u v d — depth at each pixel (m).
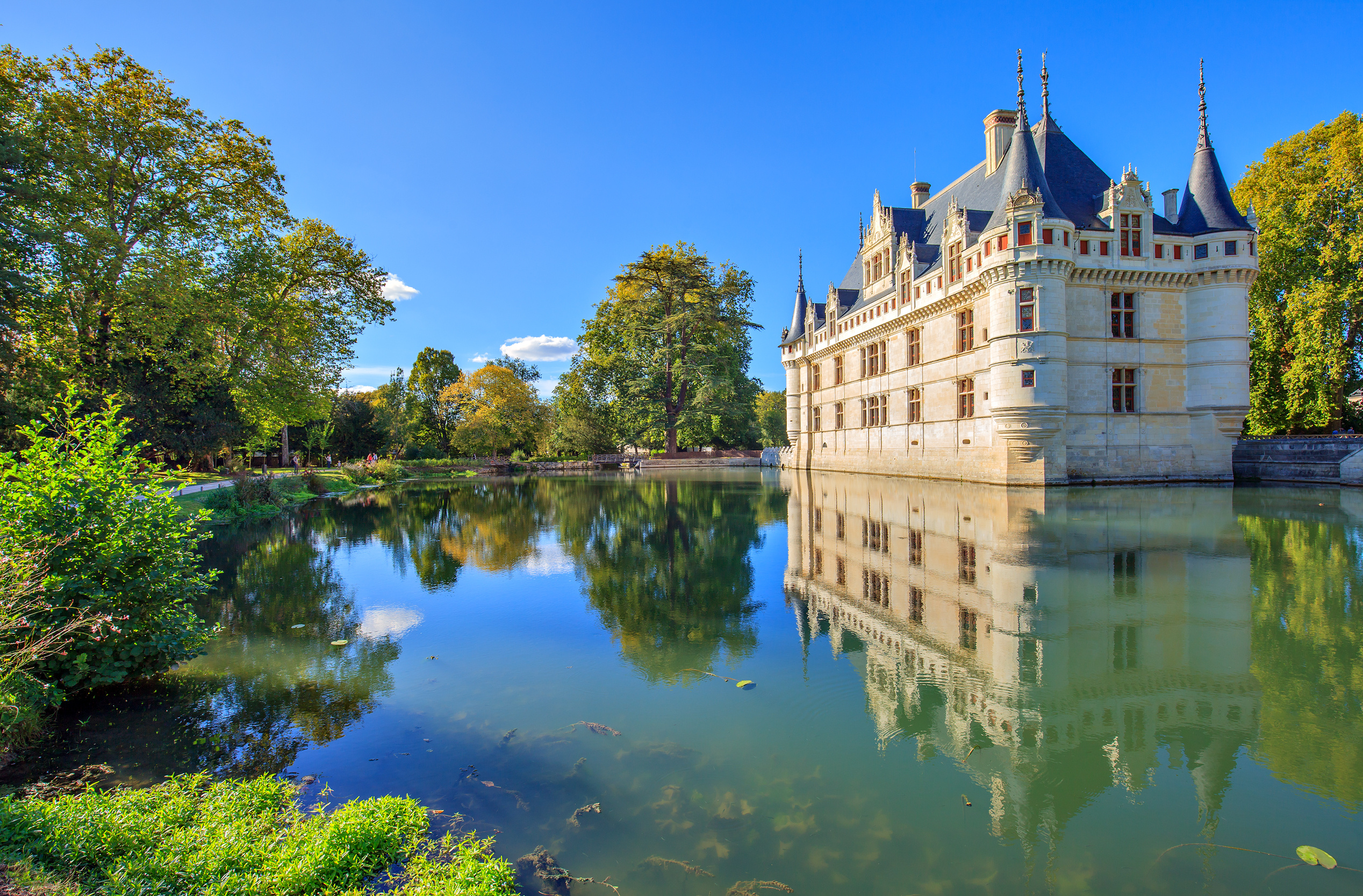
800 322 57.78
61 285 22.52
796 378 58.44
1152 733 5.89
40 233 20.02
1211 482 29.69
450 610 10.72
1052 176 31.55
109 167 24.19
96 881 3.66
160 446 27.08
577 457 80.81
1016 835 4.44
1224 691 6.77
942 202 41.53
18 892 3.36
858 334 44.22
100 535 6.83
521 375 95.94
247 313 30.38
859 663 7.80
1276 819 4.59
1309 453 29.69
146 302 23.89
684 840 4.42
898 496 27.12
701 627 9.52
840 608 10.30
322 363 38.09
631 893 3.85
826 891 3.86
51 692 6.26
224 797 4.80
